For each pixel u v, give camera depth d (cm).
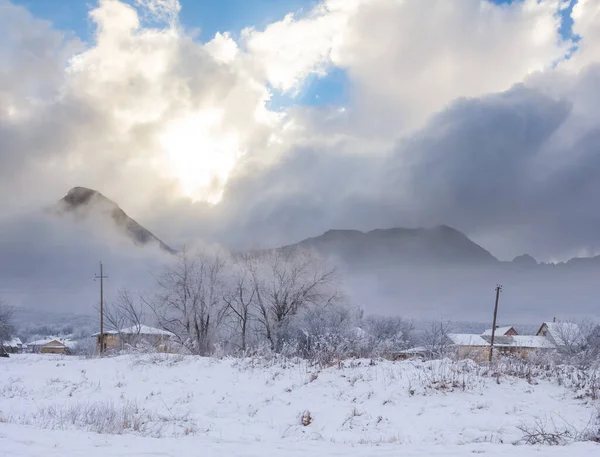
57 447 801
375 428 1322
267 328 3703
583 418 1292
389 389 1611
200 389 1808
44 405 1591
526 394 1534
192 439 959
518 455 791
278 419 1488
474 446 898
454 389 1573
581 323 3281
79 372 2152
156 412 1531
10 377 2100
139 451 792
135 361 2217
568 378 1658
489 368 1789
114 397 1750
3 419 1204
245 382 1858
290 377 1869
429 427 1282
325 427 1370
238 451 819
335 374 1842
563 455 783
